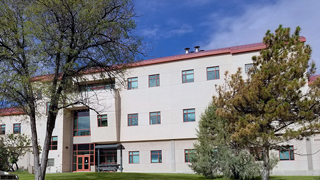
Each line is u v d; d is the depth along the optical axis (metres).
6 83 17.95
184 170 34.88
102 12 20.19
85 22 19.23
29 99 18.92
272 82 16.97
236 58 34.66
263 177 18.98
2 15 18.97
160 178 25.38
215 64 35.31
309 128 16.11
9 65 19.02
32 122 19.77
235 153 24.20
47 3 18.56
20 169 41.47
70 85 20.20
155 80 37.72
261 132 16.67
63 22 19.36
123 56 20.52
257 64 19.09
